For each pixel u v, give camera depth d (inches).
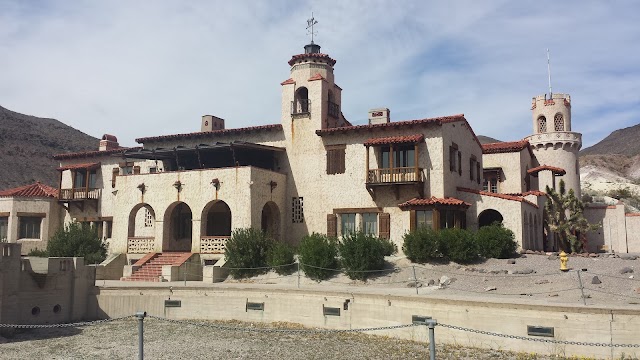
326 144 1562.5
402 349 815.1
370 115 1745.8
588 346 725.9
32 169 4377.5
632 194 3171.8
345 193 1517.0
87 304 1157.7
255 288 1080.8
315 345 866.1
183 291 1131.3
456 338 826.8
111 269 1502.2
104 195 1900.8
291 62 1716.3
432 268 1175.6
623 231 1877.5
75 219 1927.9
